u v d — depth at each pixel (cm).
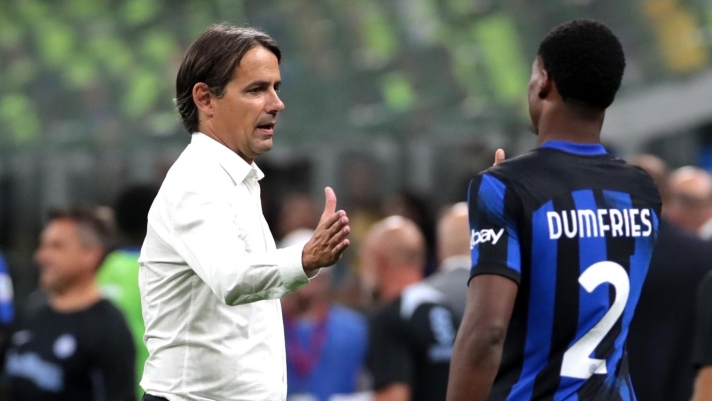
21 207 3288
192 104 1116
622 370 1142
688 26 2986
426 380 1861
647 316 1582
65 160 3216
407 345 1867
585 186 1138
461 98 2989
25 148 3053
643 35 3000
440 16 2977
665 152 3403
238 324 1071
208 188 1060
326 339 2225
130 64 2994
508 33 2955
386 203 3269
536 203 1118
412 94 3000
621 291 1131
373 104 3014
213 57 1092
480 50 2972
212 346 1067
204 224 1039
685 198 2359
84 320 1809
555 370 1113
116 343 1802
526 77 2931
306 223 3228
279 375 1099
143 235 2170
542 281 1114
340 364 2222
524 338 1119
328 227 989
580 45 1159
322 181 3322
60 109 3030
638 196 1162
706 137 3456
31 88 3038
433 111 3006
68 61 3025
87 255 1833
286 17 2977
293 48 2995
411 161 3262
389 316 1883
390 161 3281
